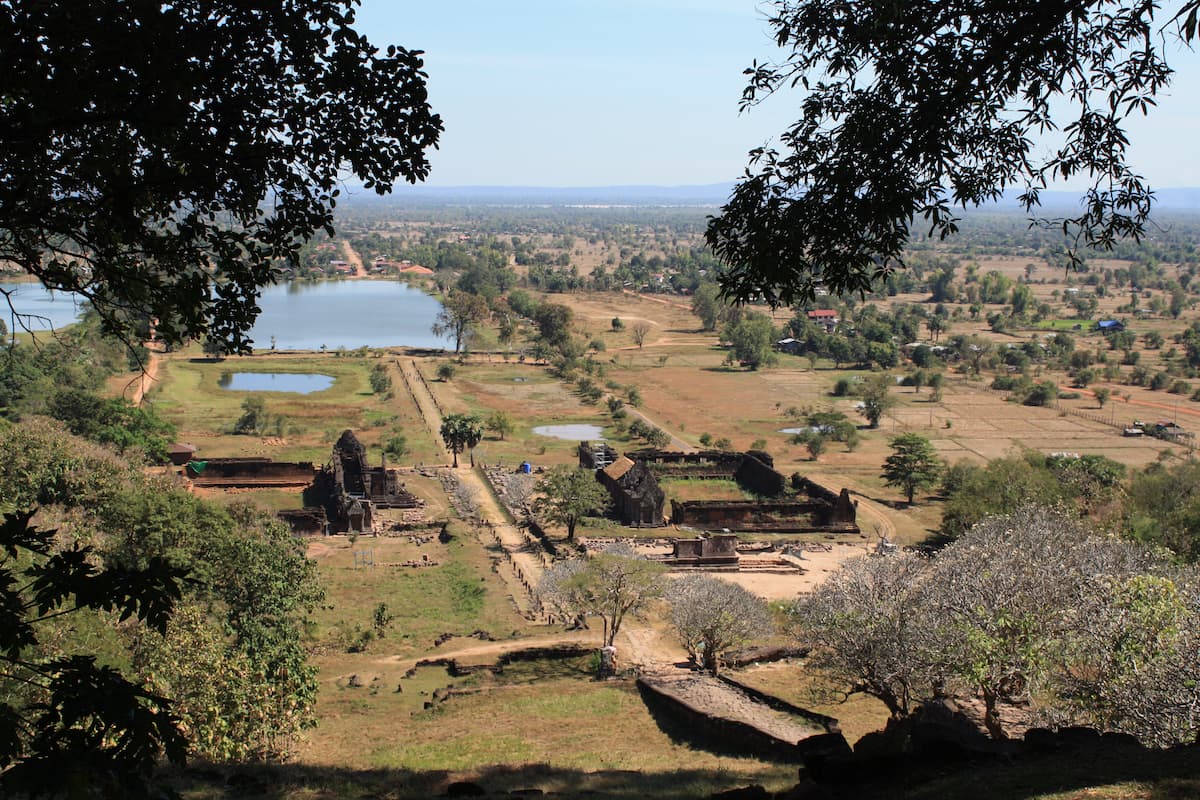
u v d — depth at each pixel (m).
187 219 17.62
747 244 20.62
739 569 78.06
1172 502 80.44
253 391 147.12
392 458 110.94
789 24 20.78
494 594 68.69
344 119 17.70
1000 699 43.78
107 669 12.88
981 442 123.62
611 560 56.19
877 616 39.81
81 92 14.97
